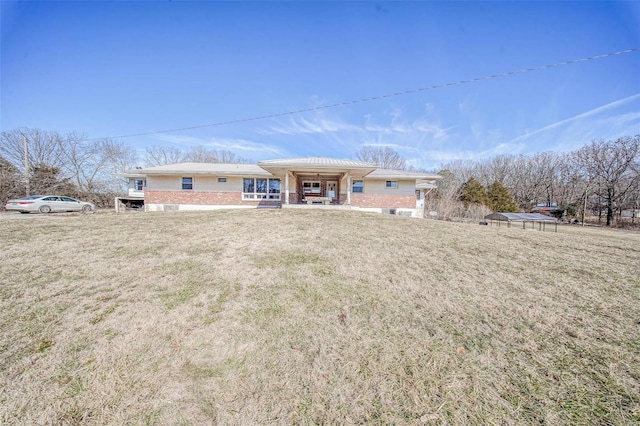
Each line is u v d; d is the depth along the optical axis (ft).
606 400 6.50
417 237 24.38
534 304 11.75
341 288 13.00
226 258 17.20
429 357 8.09
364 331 9.46
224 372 7.44
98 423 5.87
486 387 6.92
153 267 15.47
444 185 118.42
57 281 13.38
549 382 7.10
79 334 9.06
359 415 6.11
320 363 7.80
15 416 6.00
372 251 19.26
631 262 18.61
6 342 8.55
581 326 9.99
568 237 29.86
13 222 31.12
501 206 88.33
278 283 13.42
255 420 5.98
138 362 7.77
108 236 23.12
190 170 55.42
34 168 79.77
